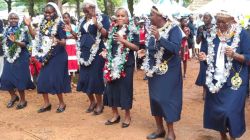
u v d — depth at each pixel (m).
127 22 7.11
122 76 7.12
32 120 8.00
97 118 8.01
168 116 6.38
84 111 8.55
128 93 7.23
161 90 6.35
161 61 6.32
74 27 11.48
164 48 6.23
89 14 7.83
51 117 8.17
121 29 7.07
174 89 6.37
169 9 6.37
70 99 9.66
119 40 6.83
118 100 7.31
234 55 5.69
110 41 7.23
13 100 9.12
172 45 6.08
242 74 5.88
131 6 22.45
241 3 9.73
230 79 5.88
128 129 7.29
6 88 8.86
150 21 6.51
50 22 8.16
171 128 6.56
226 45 5.87
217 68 5.95
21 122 7.88
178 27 6.27
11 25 8.78
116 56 7.07
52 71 8.20
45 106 8.59
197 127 7.44
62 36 8.18
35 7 36.66
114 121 7.59
